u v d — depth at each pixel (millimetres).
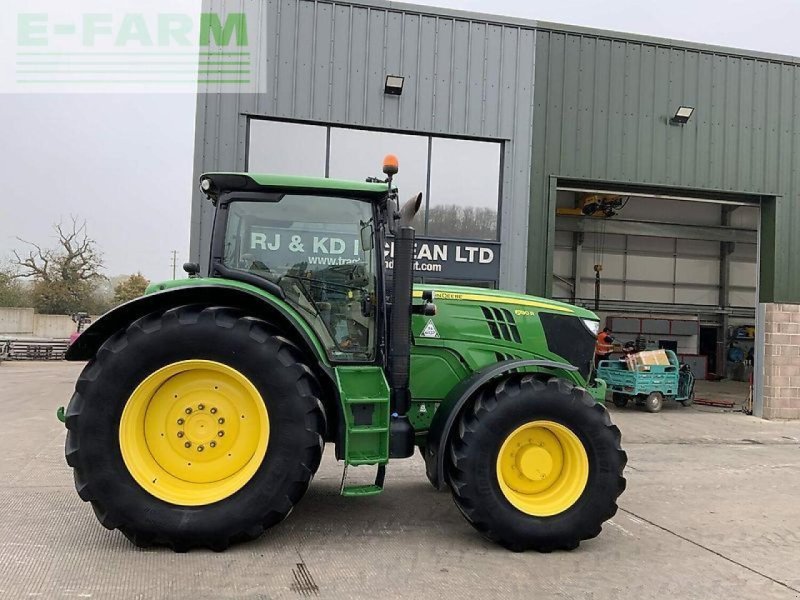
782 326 9844
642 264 18516
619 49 9547
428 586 3018
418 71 8742
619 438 3645
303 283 3803
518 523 3477
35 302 35469
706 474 5750
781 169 10188
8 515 3918
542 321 4371
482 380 3641
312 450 3385
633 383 10555
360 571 3172
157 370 3322
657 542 3801
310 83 8430
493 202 9078
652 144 9680
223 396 3473
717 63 9922
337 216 3848
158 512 3252
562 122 9336
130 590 2840
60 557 3217
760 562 3496
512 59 9102
